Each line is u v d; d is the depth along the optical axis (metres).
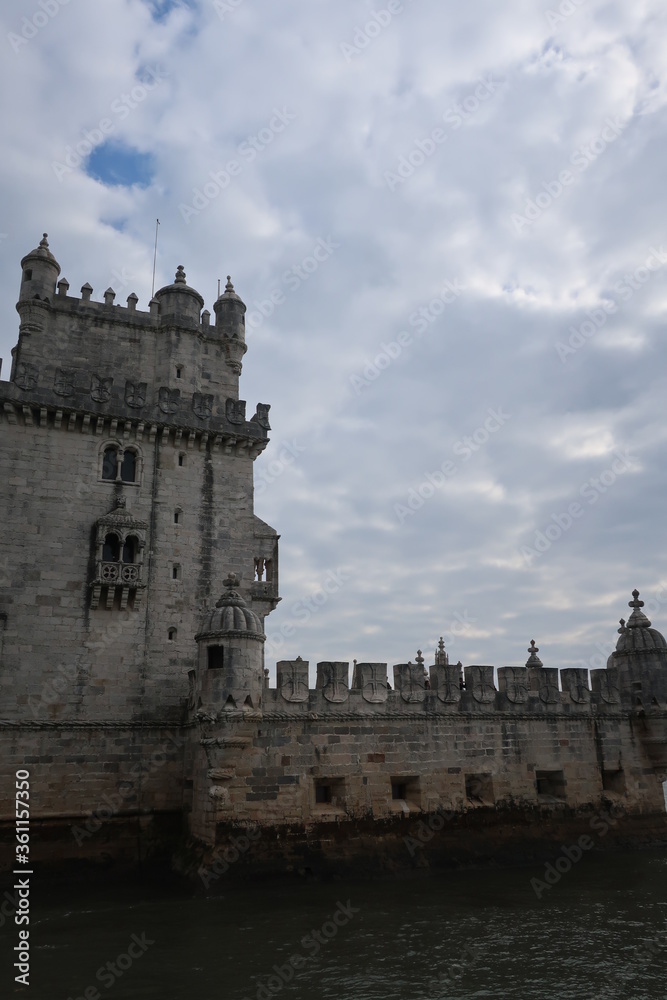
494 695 37.44
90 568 36.19
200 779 32.22
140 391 39.06
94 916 26.64
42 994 19.38
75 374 37.81
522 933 24.53
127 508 37.75
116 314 41.31
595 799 38.25
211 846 29.94
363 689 34.56
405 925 25.34
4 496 35.41
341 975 20.78
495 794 35.91
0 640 33.66
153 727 35.38
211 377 42.91
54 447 36.97
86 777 33.84
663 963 21.78
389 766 34.03
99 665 35.22
